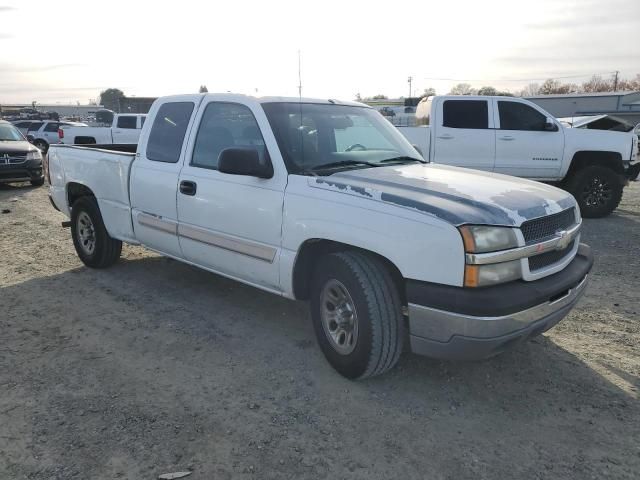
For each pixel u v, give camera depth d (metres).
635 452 2.89
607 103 49.34
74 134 21.70
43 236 8.05
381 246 3.22
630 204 11.83
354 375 3.53
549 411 3.29
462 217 3.02
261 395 3.45
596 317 4.79
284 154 3.90
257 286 4.21
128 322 4.64
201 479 2.67
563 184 10.34
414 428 3.11
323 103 4.61
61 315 4.80
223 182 4.25
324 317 3.69
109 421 3.15
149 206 5.07
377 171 3.96
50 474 2.70
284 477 2.70
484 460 2.83
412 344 3.22
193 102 4.77
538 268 3.29
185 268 6.25
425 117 10.59
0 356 3.98
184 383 3.60
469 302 2.95
